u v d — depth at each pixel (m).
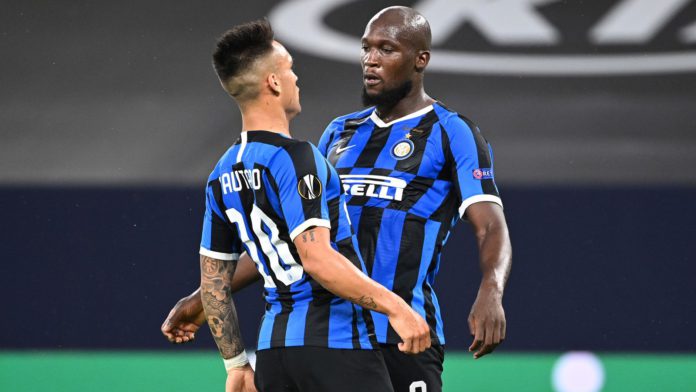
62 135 22.11
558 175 21.47
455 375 19.03
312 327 9.08
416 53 11.04
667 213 21.12
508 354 20.69
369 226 10.80
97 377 19.05
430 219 10.89
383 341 10.65
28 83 22.77
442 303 20.80
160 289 21.25
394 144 11.05
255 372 9.60
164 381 18.70
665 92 22.41
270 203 9.00
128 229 21.44
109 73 22.91
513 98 22.45
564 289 21.00
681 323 20.75
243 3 23.75
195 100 22.58
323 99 22.48
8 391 18.17
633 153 21.66
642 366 19.73
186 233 21.41
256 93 9.29
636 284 20.92
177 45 23.22
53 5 23.70
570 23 23.39
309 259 8.69
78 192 21.53
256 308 20.97
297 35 23.31
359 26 23.53
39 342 21.08
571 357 20.42
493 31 23.34
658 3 23.53
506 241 10.26
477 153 10.75
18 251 21.33
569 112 22.22
